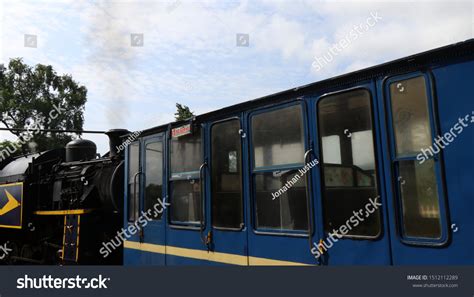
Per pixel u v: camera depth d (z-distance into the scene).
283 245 3.92
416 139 3.05
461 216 2.77
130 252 6.18
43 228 9.76
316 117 3.75
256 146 4.30
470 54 2.82
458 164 2.81
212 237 4.71
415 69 3.10
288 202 3.92
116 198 7.43
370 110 3.36
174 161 5.47
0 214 10.58
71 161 9.74
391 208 3.15
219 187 4.70
